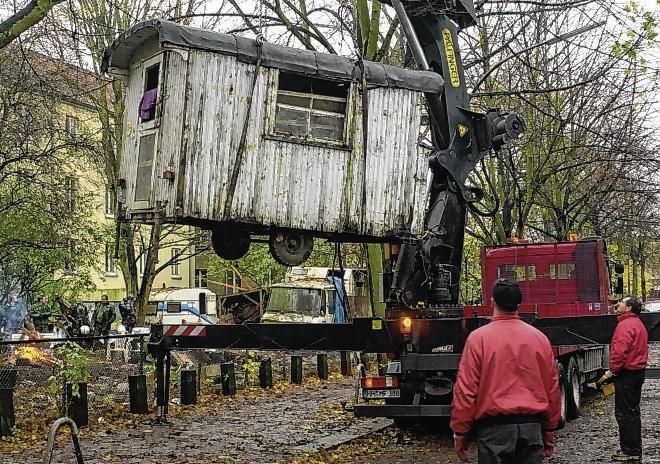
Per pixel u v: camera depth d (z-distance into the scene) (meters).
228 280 49.00
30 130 19.81
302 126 11.09
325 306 31.05
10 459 10.39
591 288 16.27
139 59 11.33
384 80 11.48
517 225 24.59
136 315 25.22
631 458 10.19
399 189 11.60
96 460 10.45
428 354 11.64
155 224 10.39
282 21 17.55
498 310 5.87
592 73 22.20
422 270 12.21
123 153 11.52
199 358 18.84
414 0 12.68
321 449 11.24
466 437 5.85
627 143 22.53
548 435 5.83
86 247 25.45
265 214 10.75
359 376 14.35
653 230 33.47
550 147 22.62
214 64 10.52
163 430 12.84
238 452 11.05
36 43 19.03
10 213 21.50
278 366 22.41
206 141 10.44
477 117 12.72
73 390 12.80
